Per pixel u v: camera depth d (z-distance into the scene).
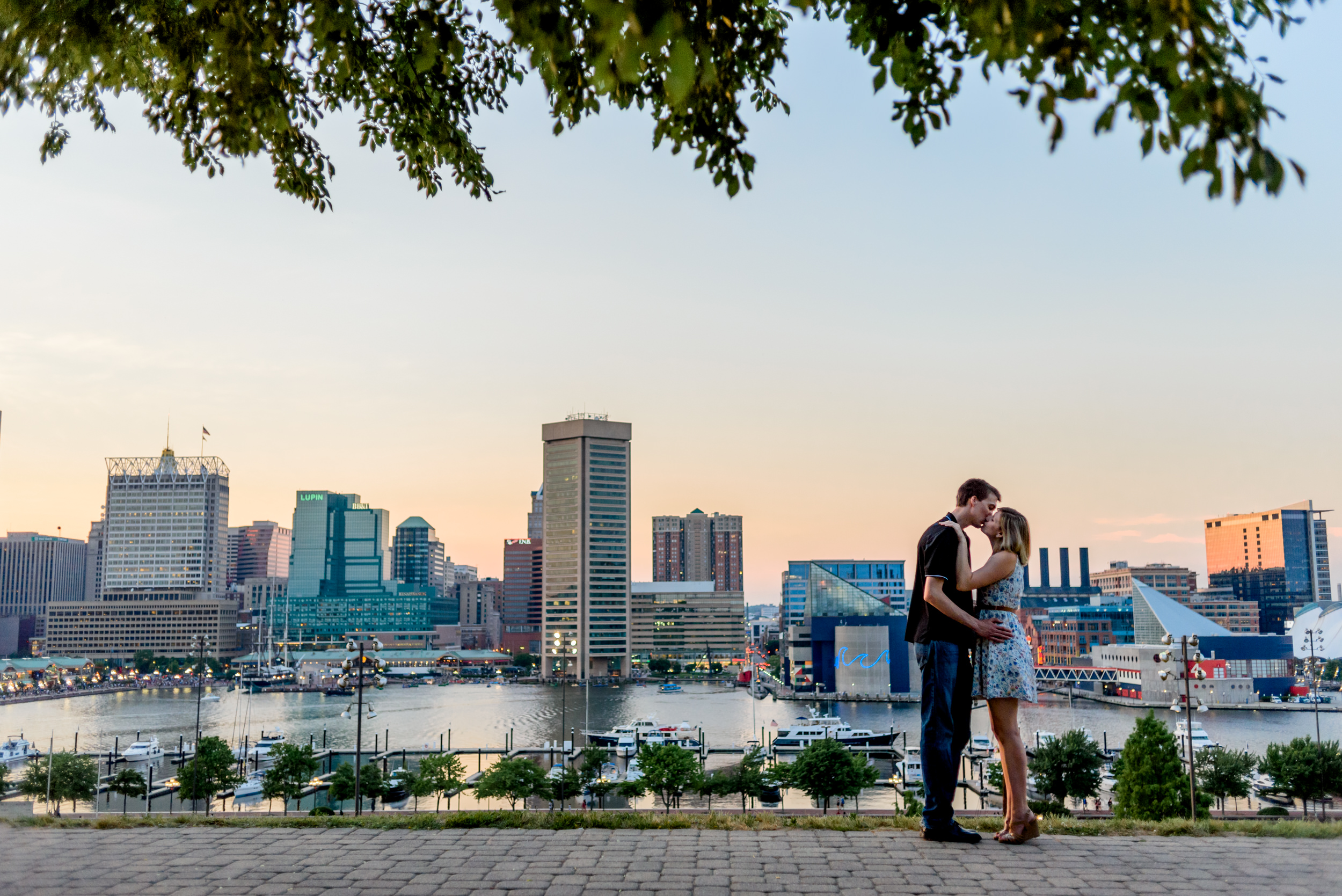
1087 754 70.06
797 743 133.50
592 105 7.52
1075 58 4.18
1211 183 4.11
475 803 93.19
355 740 147.25
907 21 5.13
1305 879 7.84
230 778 88.25
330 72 9.92
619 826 10.66
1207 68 3.97
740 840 9.52
